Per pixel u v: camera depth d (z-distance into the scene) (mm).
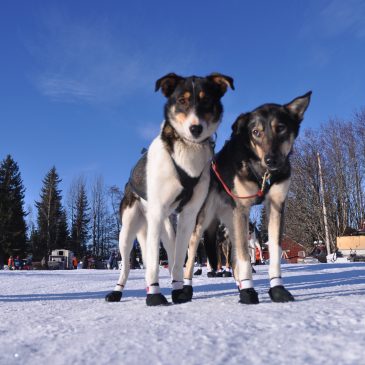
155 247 1133
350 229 9570
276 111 1152
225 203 1279
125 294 1568
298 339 581
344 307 837
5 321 892
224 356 510
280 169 1119
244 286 1043
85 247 17234
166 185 1138
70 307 1147
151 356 521
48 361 523
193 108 1134
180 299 1183
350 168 10695
